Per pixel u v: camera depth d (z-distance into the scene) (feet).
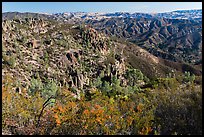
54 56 394.52
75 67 377.50
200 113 22.58
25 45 383.04
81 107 30.99
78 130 23.89
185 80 44.80
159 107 26.43
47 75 279.49
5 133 23.47
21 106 32.09
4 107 28.99
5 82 44.50
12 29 418.10
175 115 23.90
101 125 24.21
